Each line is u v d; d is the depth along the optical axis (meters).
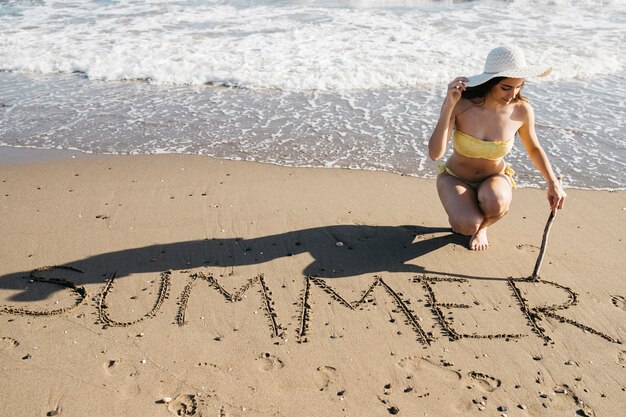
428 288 4.42
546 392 3.47
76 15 12.87
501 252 4.88
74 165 6.47
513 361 3.71
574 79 9.34
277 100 8.57
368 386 3.50
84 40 11.07
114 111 8.16
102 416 3.25
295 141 7.13
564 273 4.61
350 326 4.02
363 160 6.62
